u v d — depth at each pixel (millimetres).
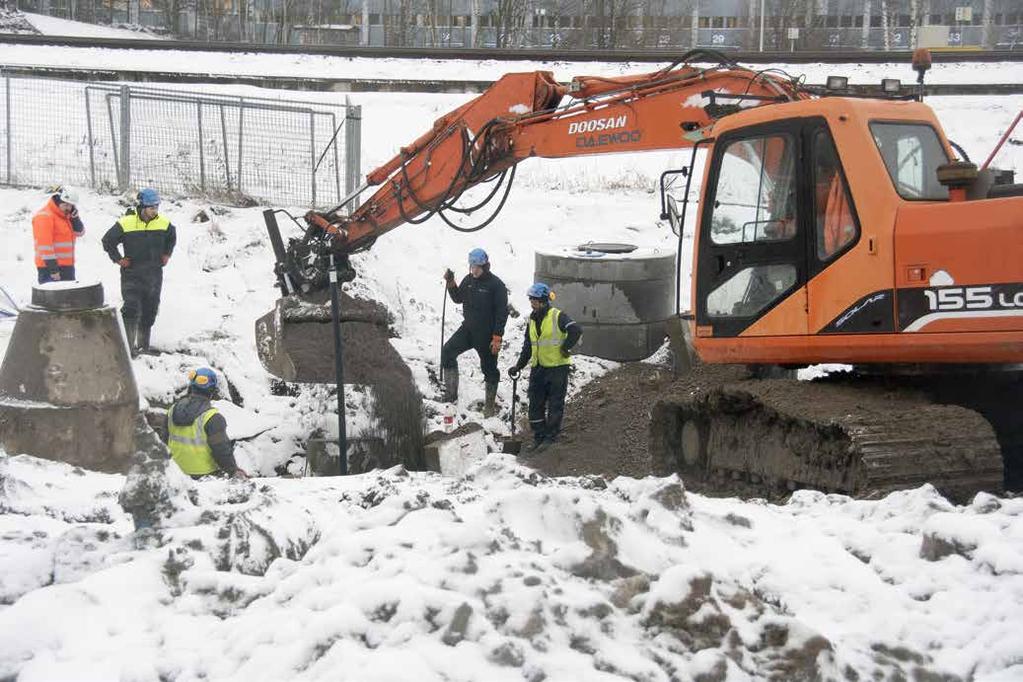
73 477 8672
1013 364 8758
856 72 25344
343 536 4543
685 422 10852
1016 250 8203
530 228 18391
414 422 13492
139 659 3975
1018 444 9328
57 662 4004
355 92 24609
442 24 47812
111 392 10805
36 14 48688
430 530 4520
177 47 27312
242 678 3754
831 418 8461
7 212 16953
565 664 3742
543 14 45938
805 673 3916
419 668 3586
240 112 17953
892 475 7855
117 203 17484
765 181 9773
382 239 17219
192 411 9078
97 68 23969
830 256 9242
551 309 13188
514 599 3943
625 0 42938
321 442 12734
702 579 4141
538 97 12328
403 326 15828
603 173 21594
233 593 4371
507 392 14742
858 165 9062
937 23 45562
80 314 10742
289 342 13977
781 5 44156
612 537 4496
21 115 20641
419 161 13250
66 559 4824
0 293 14633
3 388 10750
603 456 12797
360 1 49000
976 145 22375
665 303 15266
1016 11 45438
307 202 18531
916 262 8703
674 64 11312
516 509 4758
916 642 4414
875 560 5133
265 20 45875
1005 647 4348
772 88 10391
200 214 16906
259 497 6098
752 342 9844
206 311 14961
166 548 4703
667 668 3836
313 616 3922
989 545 4914
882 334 8906
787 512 6258
